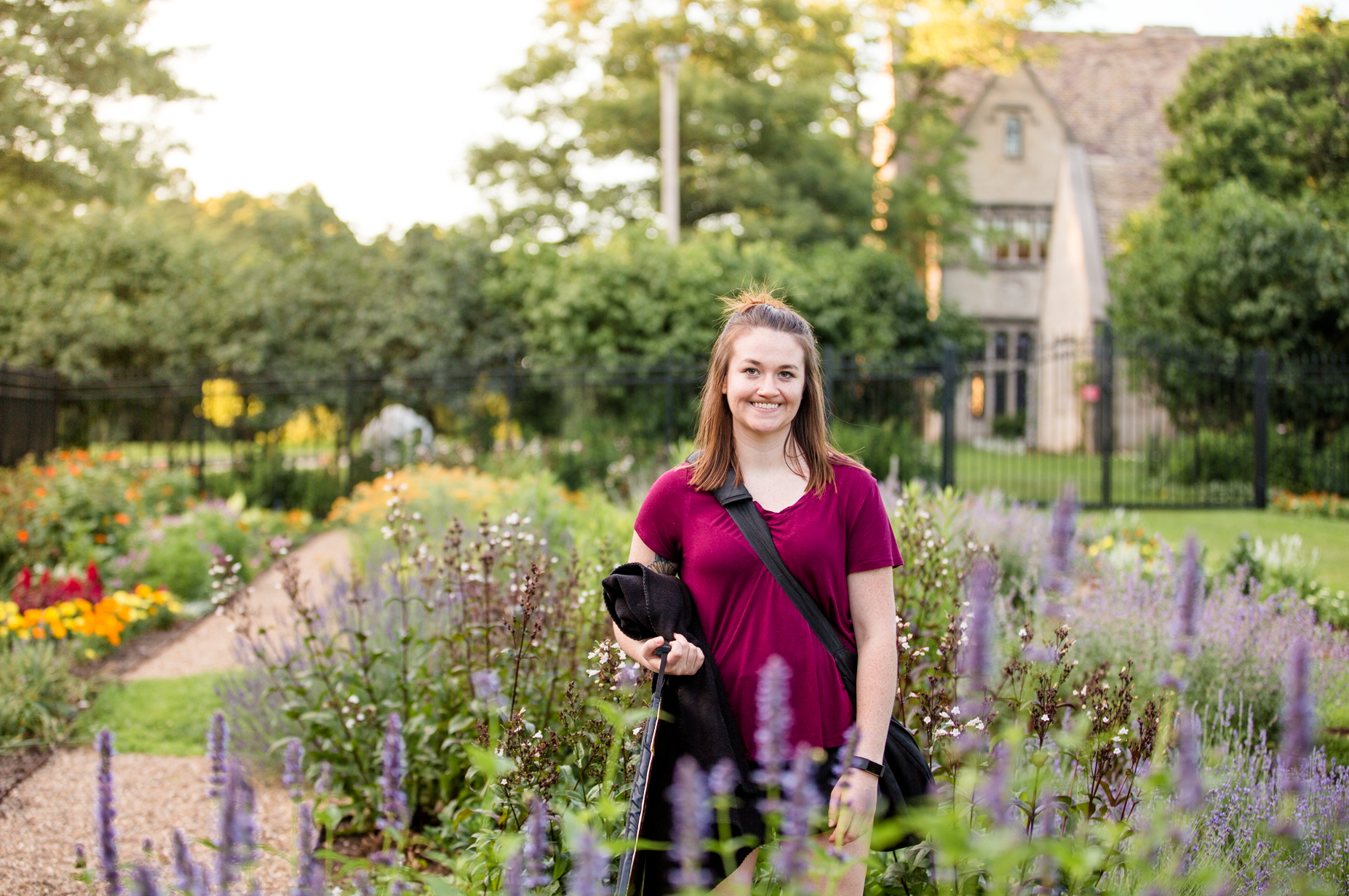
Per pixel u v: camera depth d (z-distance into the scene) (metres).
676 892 1.73
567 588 3.41
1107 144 28.08
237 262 17.11
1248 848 2.24
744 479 1.96
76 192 13.23
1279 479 12.98
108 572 6.93
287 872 2.98
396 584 4.27
